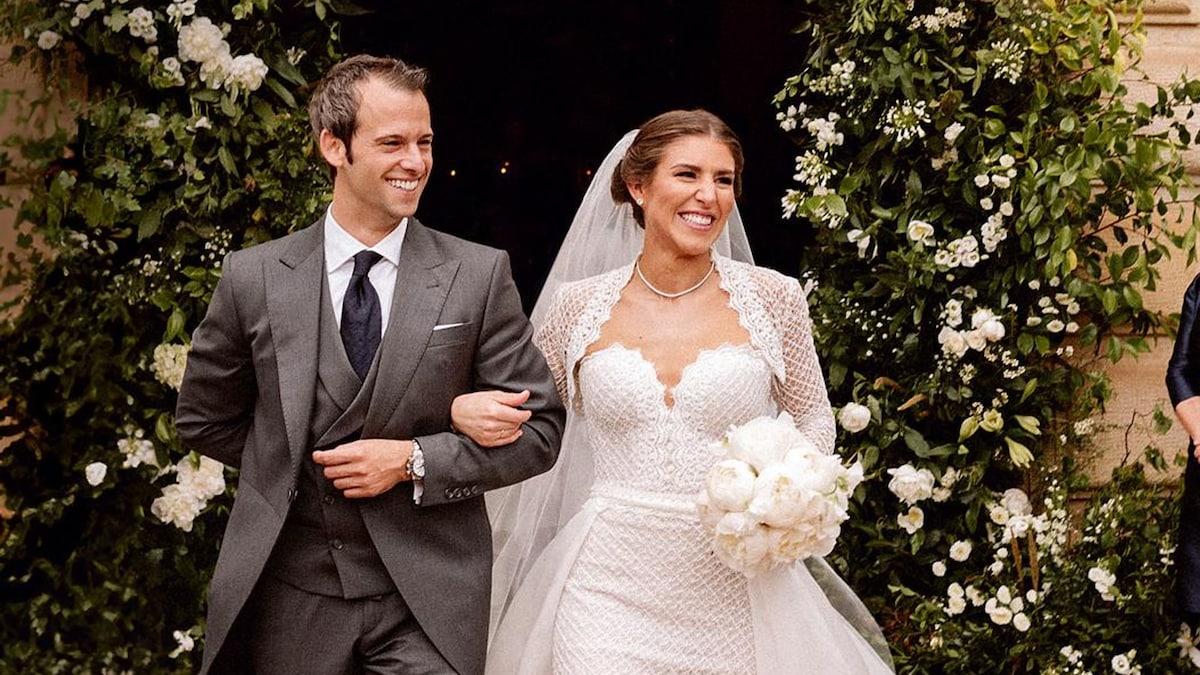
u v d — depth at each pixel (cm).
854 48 402
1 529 368
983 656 391
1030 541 386
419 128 263
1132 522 387
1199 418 354
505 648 307
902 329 405
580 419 325
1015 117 397
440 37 645
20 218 367
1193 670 385
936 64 395
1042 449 403
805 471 267
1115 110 383
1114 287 387
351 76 263
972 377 396
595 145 648
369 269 269
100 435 375
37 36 364
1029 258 392
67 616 373
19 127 366
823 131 399
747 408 293
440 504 267
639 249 335
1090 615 390
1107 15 392
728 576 291
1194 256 377
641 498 291
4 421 369
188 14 368
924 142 396
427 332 266
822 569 334
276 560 266
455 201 648
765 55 613
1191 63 407
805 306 313
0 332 368
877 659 313
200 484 371
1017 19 390
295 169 381
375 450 257
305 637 264
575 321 314
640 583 290
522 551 335
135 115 372
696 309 305
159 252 379
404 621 266
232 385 273
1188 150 407
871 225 397
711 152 297
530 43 647
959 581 398
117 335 376
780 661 289
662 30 640
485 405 264
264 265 270
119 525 376
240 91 379
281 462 263
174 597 380
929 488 388
